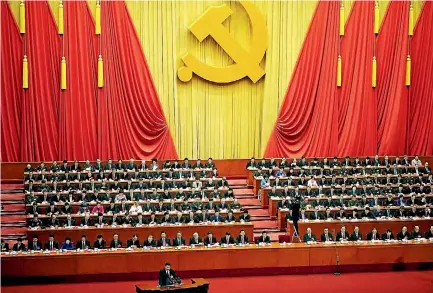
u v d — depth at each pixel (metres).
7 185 24.86
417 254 20.52
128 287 18.91
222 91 27.02
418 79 27.47
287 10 27.02
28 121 25.69
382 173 25.83
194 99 26.84
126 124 26.31
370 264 20.42
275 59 27.05
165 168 25.30
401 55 27.44
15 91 25.56
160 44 26.45
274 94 27.14
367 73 27.34
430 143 27.61
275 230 23.03
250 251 19.89
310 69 27.17
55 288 18.77
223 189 23.66
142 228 21.28
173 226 21.42
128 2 26.19
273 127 27.20
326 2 27.09
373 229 21.19
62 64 25.72
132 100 26.30
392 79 27.48
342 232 20.86
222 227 21.64
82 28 25.94
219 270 19.89
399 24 27.39
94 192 22.94
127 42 26.22
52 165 24.72
